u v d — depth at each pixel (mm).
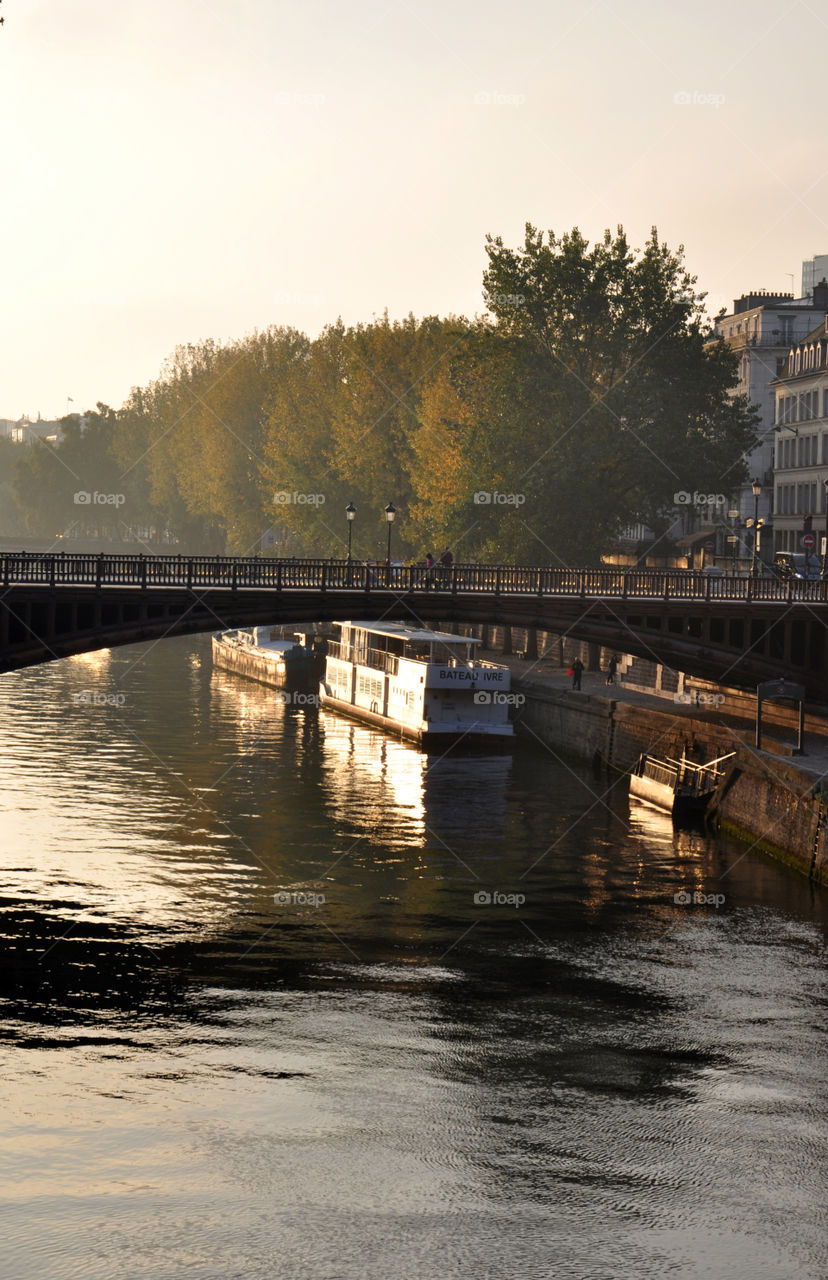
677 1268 22094
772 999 35531
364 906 42781
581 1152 26562
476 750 70812
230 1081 29609
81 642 49469
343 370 127562
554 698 73000
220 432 144875
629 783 61906
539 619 58000
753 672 61062
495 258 92000
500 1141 26812
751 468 121000
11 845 48125
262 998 34844
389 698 76750
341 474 116625
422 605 56188
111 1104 28188
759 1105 29047
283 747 70312
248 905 42562
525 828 53344
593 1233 23203
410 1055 31266
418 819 54469
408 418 110125
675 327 91500
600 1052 31812
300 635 105125
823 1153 26797
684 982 36594
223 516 154125
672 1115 28359
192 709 83375
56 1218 23016
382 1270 21656
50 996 34562
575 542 89688
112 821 52188
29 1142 26219
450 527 91438
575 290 90562
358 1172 25266
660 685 74500
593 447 86875
